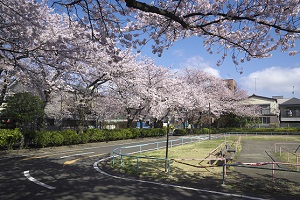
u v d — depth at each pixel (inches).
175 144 821.9
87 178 306.5
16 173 329.7
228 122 1820.9
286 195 234.8
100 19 273.1
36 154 534.3
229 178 309.4
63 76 629.3
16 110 583.2
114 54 292.8
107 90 940.6
